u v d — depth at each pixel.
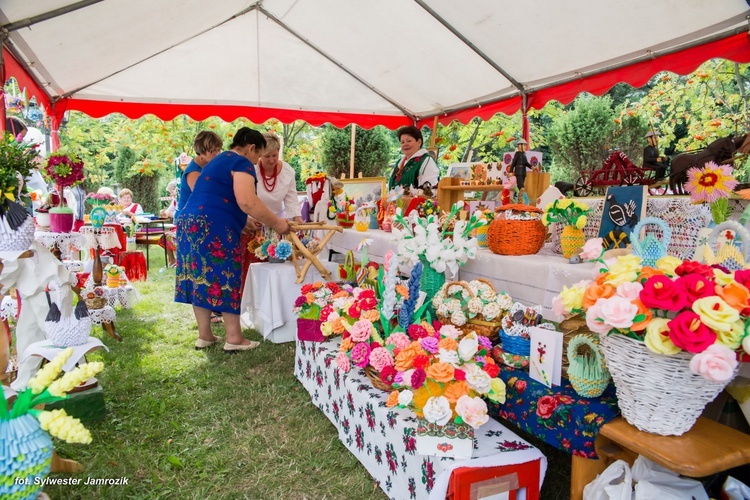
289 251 4.00
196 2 4.29
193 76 6.23
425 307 2.35
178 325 4.70
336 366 2.53
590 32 4.02
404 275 3.17
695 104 9.01
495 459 1.67
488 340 1.99
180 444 2.48
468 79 5.68
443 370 1.69
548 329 2.02
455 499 1.60
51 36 3.93
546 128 13.10
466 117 6.54
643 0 3.46
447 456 1.66
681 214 2.11
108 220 6.71
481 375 1.70
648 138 3.17
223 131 12.45
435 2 4.27
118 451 2.39
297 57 6.09
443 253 2.48
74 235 4.00
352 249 4.11
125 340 4.18
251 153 3.76
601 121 10.90
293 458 2.36
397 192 4.07
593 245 1.85
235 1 4.70
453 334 1.94
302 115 7.21
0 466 1.30
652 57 4.12
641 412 1.49
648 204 2.26
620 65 4.36
